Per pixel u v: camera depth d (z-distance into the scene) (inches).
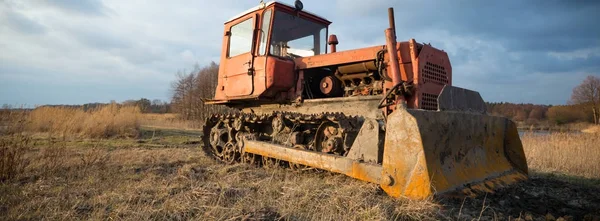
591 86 1654.8
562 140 354.9
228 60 264.8
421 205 123.0
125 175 190.9
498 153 189.0
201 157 274.7
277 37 233.6
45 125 457.7
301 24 255.3
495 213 125.7
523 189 168.9
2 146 193.5
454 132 153.3
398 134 137.7
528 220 122.6
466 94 180.4
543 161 295.0
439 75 192.2
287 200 138.7
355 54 201.9
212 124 290.7
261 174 193.9
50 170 192.5
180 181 173.2
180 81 1664.6
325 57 215.8
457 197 136.9
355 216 117.8
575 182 206.8
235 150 247.3
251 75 235.6
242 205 130.0
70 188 159.3
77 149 295.7
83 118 481.1
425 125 136.8
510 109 2106.3
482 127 175.9
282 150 198.2
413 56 180.2
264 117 226.2
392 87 172.4
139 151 296.5
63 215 119.6
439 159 141.4
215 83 1557.6
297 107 226.5
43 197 143.6
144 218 116.0
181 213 123.3
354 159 155.9
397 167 136.3
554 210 138.5
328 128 197.9
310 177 181.9
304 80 228.4
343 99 201.3
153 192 152.9
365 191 146.2
